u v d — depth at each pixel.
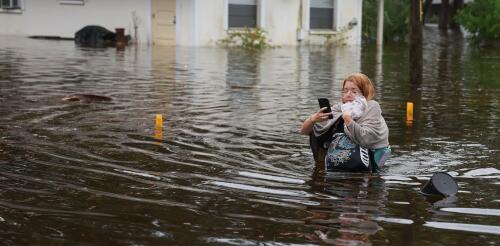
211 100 9.67
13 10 27.28
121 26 24.20
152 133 6.96
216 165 5.60
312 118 5.64
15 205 4.41
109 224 4.07
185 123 7.63
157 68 14.61
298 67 15.91
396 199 4.68
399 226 4.10
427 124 7.87
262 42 23.09
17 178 5.07
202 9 22.42
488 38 26.27
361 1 26.75
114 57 17.28
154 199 4.58
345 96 5.73
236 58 18.31
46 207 4.38
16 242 3.76
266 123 7.75
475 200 4.70
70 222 4.09
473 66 16.77
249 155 6.02
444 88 11.73
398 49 24.19
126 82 11.74
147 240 3.81
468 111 8.95
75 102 9.06
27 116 7.80
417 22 12.13
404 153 6.25
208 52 20.23
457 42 28.31
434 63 17.67
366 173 5.45
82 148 6.14
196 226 4.05
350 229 4.04
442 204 4.58
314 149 5.81
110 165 5.52
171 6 22.92
